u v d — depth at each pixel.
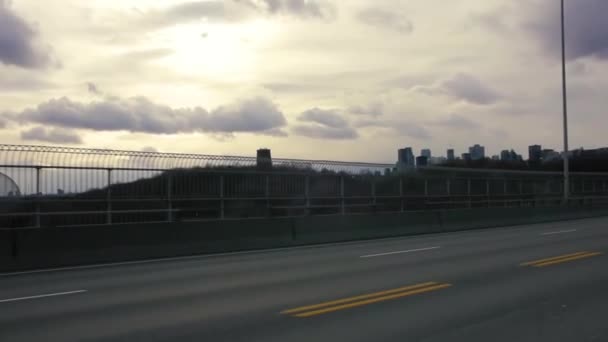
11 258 13.35
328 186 25.41
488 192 33.97
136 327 7.38
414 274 11.76
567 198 35.22
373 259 14.59
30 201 16.69
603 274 11.58
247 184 22.52
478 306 8.50
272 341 6.63
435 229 25.11
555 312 8.09
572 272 11.86
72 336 6.96
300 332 7.04
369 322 7.53
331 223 21.00
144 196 19.27
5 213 17.00
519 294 9.44
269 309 8.41
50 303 9.12
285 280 11.21
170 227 16.50
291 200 24.12
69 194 17.45
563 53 35.78
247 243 18.23
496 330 7.10
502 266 12.84
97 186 18.09
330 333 6.98
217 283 10.98
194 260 15.22
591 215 35.88
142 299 9.36
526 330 7.10
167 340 6.72
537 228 25.95
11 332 7.18
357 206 26.56
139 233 15.78
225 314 8.10
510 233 23.09
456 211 26.50
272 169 23.41
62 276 12.35
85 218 18.67
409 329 7.16
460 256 14.95
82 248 14.62
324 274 11.97
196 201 20.94
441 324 7.40
